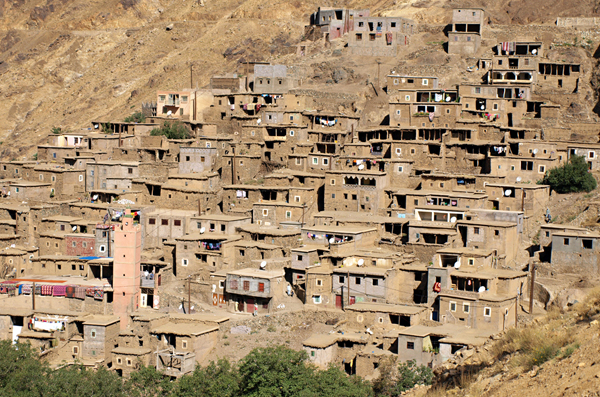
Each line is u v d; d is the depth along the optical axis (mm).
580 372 38594
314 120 166500
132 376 103625
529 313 109062
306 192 141875
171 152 166000
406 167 144375
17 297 127562
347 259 120688
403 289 117188
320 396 84250
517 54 182000
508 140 149375
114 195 149125
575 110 164875
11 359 103062
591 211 130125
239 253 130625
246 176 154875
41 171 157250
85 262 134750
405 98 170500
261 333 115500
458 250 116250
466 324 106688
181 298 125188
